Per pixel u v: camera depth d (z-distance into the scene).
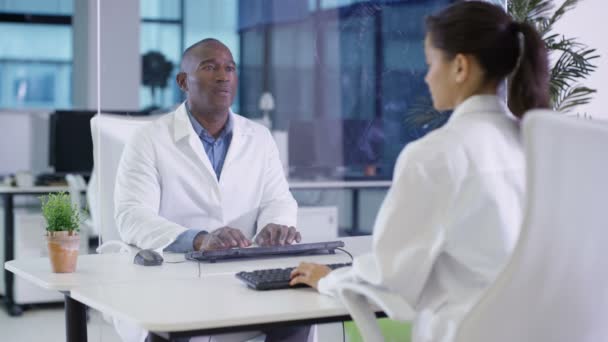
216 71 2.19
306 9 7.19
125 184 2.14
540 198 1.05
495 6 1.32
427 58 1.36
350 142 6.47
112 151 2.25
